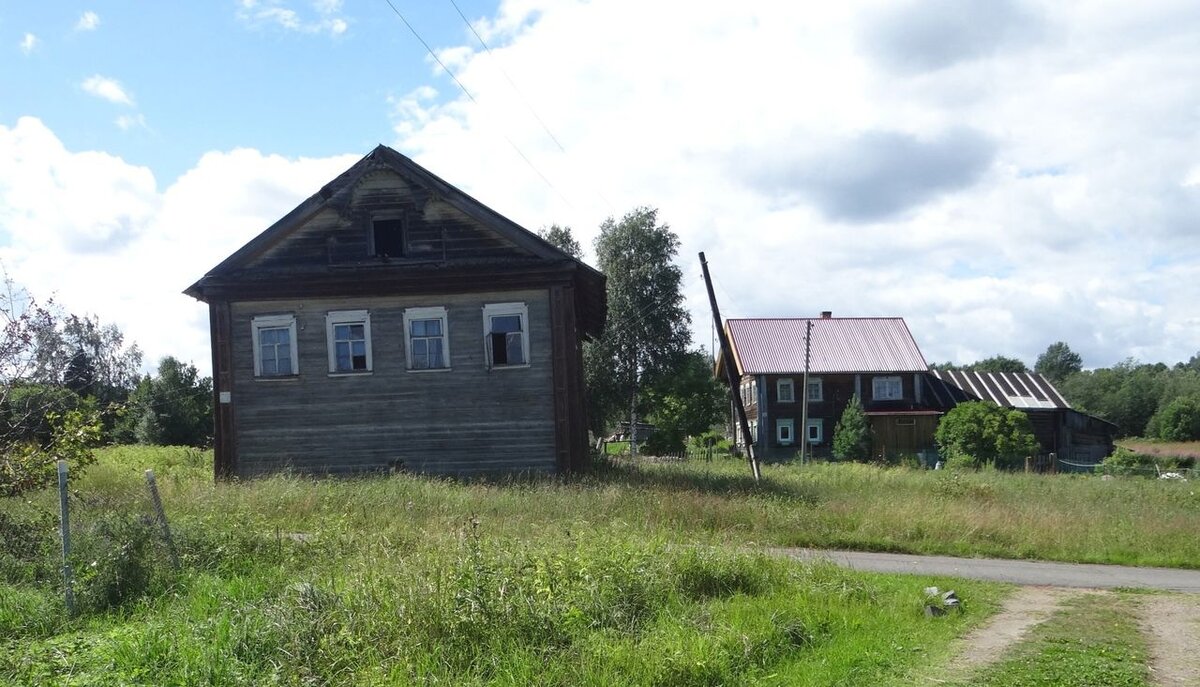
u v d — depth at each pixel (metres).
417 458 24.02
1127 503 21.78
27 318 13.62
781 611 9.05
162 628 8.08
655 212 60.03
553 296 24.14
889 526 16.84
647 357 59.03
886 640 8.55
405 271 24.19
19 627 8.73
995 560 15.13
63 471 9.55
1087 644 8.62
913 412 54.44
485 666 7.32
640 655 7.45
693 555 10.57
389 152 24.39
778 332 59.12
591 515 15.63
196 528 11.74
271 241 24.50
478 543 9.59
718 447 61.28
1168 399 95.50
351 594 8.47
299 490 17.30
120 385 52.72
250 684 6.88
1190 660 8.16
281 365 24.41
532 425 23.95
